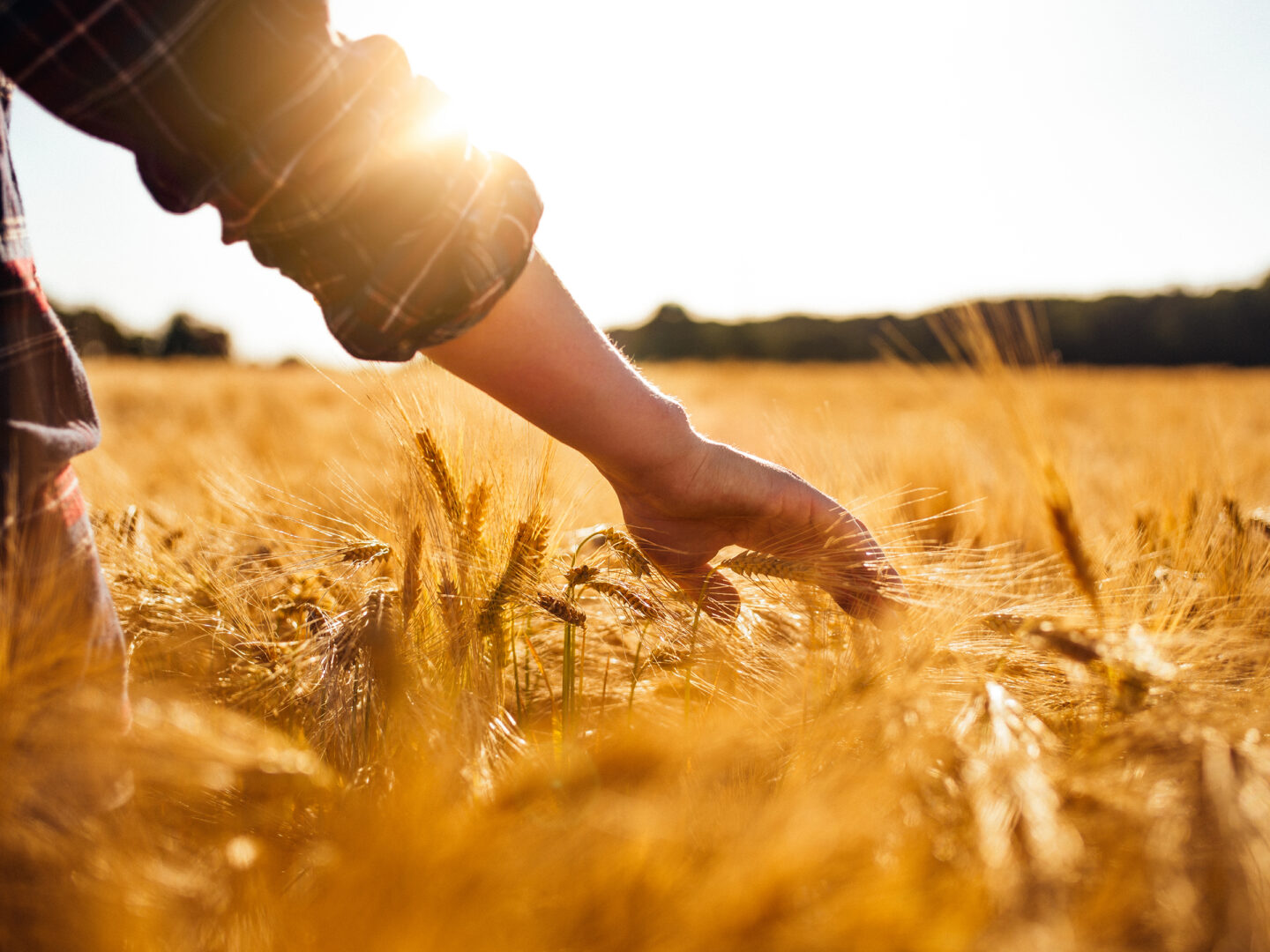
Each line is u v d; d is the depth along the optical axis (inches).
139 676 23.0
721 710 23.6
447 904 15.1
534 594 23.9
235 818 19.7
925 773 17.8
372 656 20.8
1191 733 17.7
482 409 26.8
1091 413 165.2
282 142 16.7
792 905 15.1
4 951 14.8
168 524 35.4
